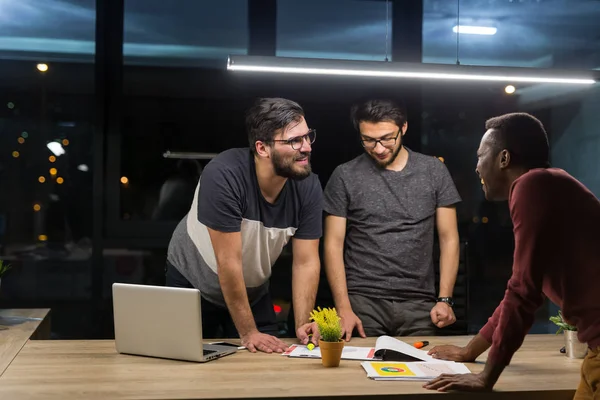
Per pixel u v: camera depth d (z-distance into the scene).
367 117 2.83
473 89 3.91
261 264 2.50
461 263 3.02
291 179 2.34
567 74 3.03
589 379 1.62
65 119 3.76
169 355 2.07
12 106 3.73
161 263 3.83
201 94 3.82
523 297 1.66
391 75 2.94
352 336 2.82
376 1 3.85
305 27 3.83
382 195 2.88
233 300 2.30
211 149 3.85
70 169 3.77
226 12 3.81
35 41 3.71
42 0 3.70
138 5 3.76
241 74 3.83
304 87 3.85
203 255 2.53
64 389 1.72
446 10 3.88
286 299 3.86
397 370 1.92
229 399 1.64
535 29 3.96
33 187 3.76
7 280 3.75
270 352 2.19
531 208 1.64
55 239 3.78
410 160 2.94
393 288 2.83
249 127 2.30
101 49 3.74
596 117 3.99
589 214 1.63
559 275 1.66
